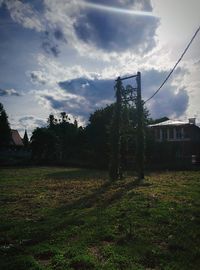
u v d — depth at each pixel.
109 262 7.82
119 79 28.00
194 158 51.69
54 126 96.06
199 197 16.45
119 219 11.98
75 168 53.94
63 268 7.58
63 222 12.22
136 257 8.10
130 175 32.38
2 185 27.97
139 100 26.70
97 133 59.53
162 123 61.47
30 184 28.23
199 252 8.32
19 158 77.06
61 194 21.00
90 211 14.05
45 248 9.12
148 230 10.39
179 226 10.73
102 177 33.25
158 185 21.83
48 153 74.81
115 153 27.98
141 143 26.25
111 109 58.62
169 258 8.04
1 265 8.08
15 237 10.82
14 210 16.06
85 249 8.84
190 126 56.75
